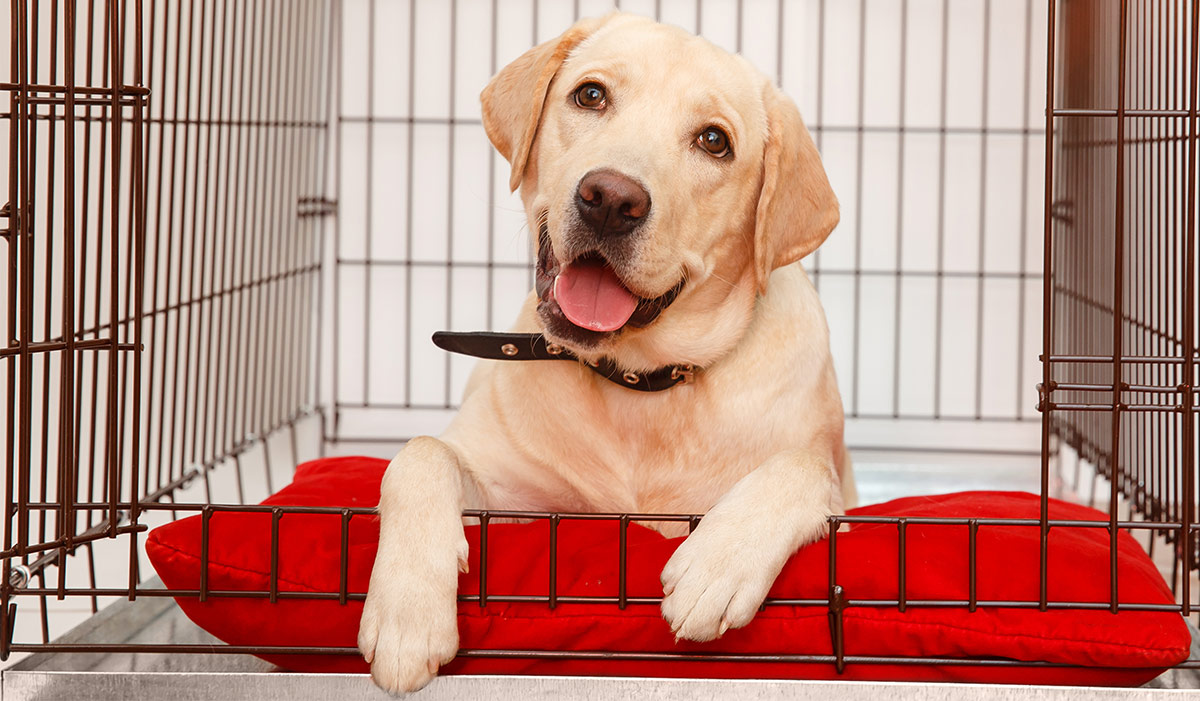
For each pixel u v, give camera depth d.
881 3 3.30
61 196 2.00
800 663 1.29
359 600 1.28
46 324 1.23
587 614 1.30
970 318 3.40
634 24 1.57
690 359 1.56
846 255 3.40
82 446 2.09
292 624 1.32
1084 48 2.83
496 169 3.35
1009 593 1.30
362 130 3.34
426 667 1.19
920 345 3.42
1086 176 2.83
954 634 1.28
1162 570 2.24
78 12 1.94
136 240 1.33
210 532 1.38
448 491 1.32
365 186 3.36
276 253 2.93
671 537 1.62
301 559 1.35
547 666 1.32
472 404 1.72
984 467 3.37
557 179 1.48
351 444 3.41
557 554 1.37
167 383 2.43
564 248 1.39
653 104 1.48
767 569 1.24
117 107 1.21
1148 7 2.33
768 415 1.58
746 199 1.56
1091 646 1.25
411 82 3.32
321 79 3.25
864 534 1.38
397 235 3.38
